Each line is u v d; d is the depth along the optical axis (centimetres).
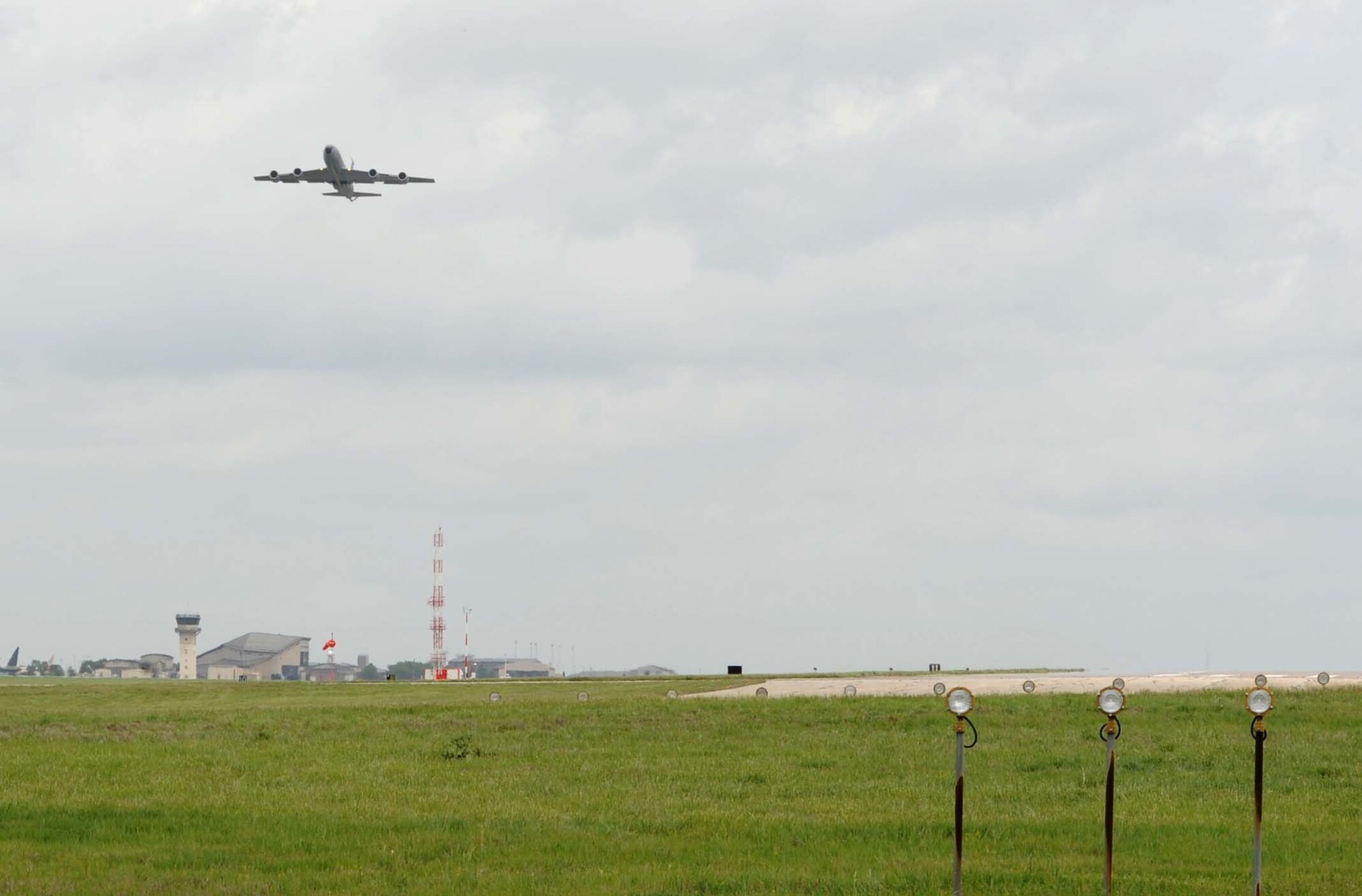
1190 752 5519
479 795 4559
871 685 10325
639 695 10106
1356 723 6341
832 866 3325
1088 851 3559
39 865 3331
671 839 3722
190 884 3095
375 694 11588
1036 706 7181
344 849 3559
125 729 6856
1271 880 3148
